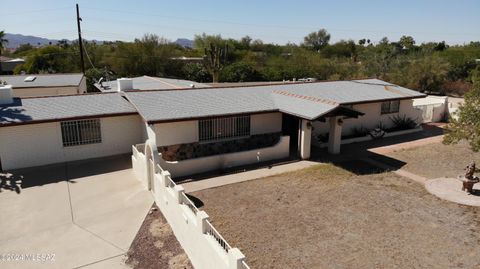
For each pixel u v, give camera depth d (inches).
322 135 856.3
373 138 904.9
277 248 403.5
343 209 501.7
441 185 584.1
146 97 744.3
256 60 2608.3
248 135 776.3
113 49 2456.9
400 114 1007.0
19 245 428.5
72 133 721.0
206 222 358.9
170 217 468.4
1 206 526.9
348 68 2139.5
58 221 485.7
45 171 672.4
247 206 513.7
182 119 653.9
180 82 1261.1
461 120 591.2
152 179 568.4
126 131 778.8
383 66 1914.4
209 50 2103.8
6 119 645.9
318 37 4210.1
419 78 1636.3
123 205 534.3
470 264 373.7
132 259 405.1
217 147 741.3
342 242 415.8
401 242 415.5
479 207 505.4
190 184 601.3
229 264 298.2
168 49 2260.1
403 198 538.3
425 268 367.6
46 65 2240.4
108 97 803.4
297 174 645.9
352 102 845.2
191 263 396.2
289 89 925.8
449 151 793.6
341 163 707.4
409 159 735.1
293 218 475.5
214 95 805.2
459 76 1807.3
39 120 658.2
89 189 590.6
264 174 647.8
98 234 454.9
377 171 660.1
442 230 442.6
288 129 842.2
